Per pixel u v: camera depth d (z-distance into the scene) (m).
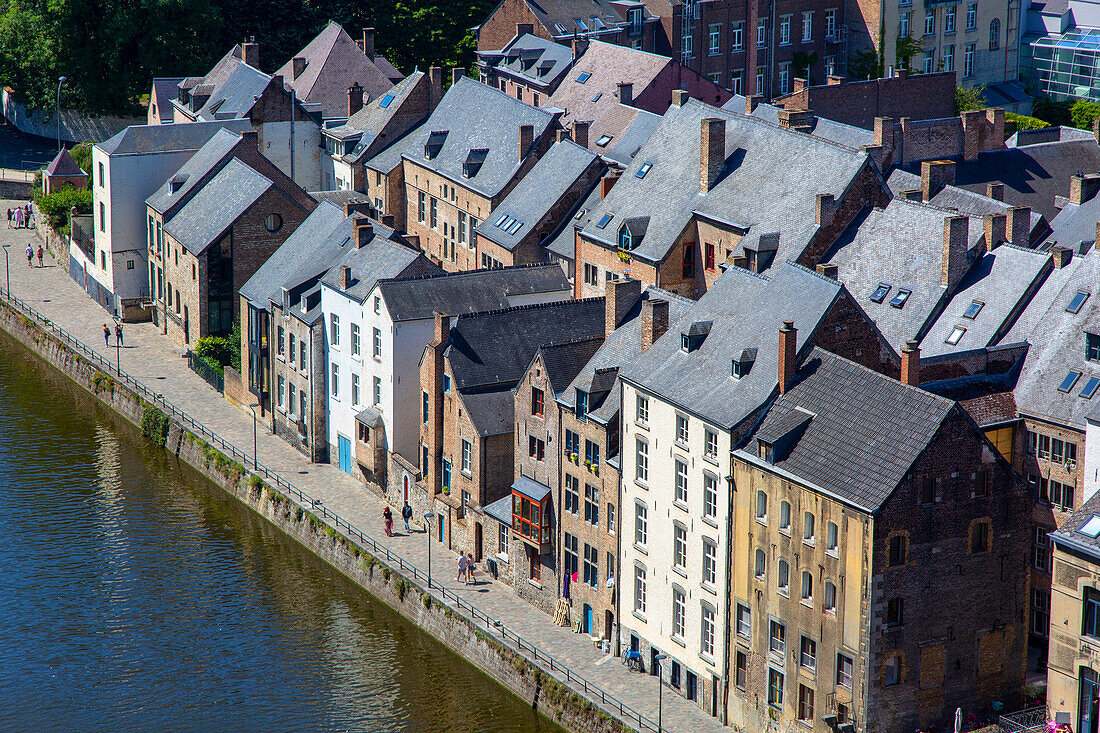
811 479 160.00
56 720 184.38
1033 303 193.38
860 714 158.75
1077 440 174.75
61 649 199.25
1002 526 161.62
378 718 184.62
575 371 197.00
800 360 171.88
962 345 197.12
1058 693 156.50
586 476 191.50
